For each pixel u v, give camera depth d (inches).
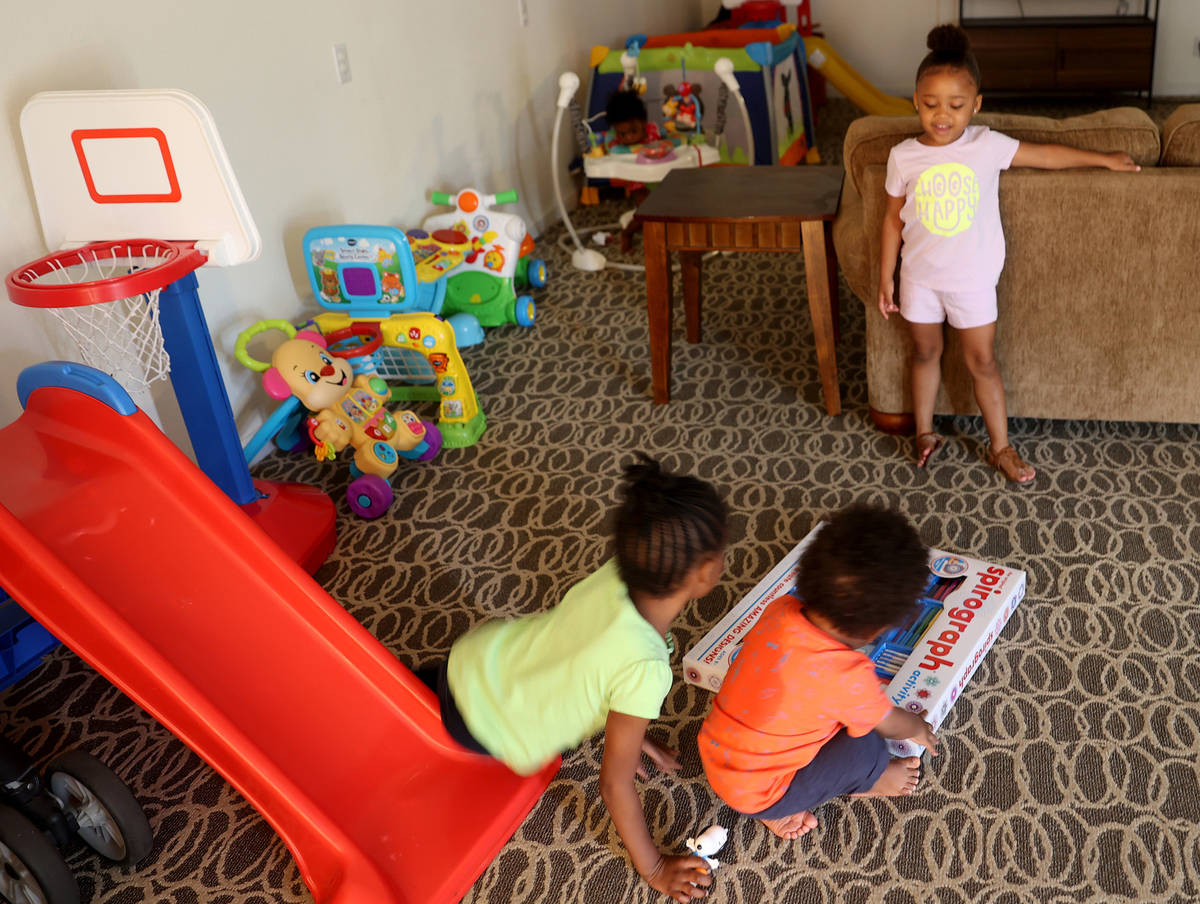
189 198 82.3
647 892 61.4
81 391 71.5
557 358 131.4
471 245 135.6
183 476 69.4
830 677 53.6
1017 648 75.9
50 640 78.3
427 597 89.4
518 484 104.7
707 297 144.6
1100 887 58.1
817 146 209.9
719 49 174.9
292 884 65.3
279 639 67.0
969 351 92.7
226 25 108.7
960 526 90.1
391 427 106.2
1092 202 86.7
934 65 80.9
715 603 83.9
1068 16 216.4
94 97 79.7
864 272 97.4
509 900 61.9
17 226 89.4
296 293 124.6
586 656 53.5
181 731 58.9
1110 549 85.0
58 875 60.1
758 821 64.9
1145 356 92.6
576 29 191.0
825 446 104.6
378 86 134.9
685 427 111.4
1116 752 66.5
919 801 64.9
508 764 61.4
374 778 65.7
